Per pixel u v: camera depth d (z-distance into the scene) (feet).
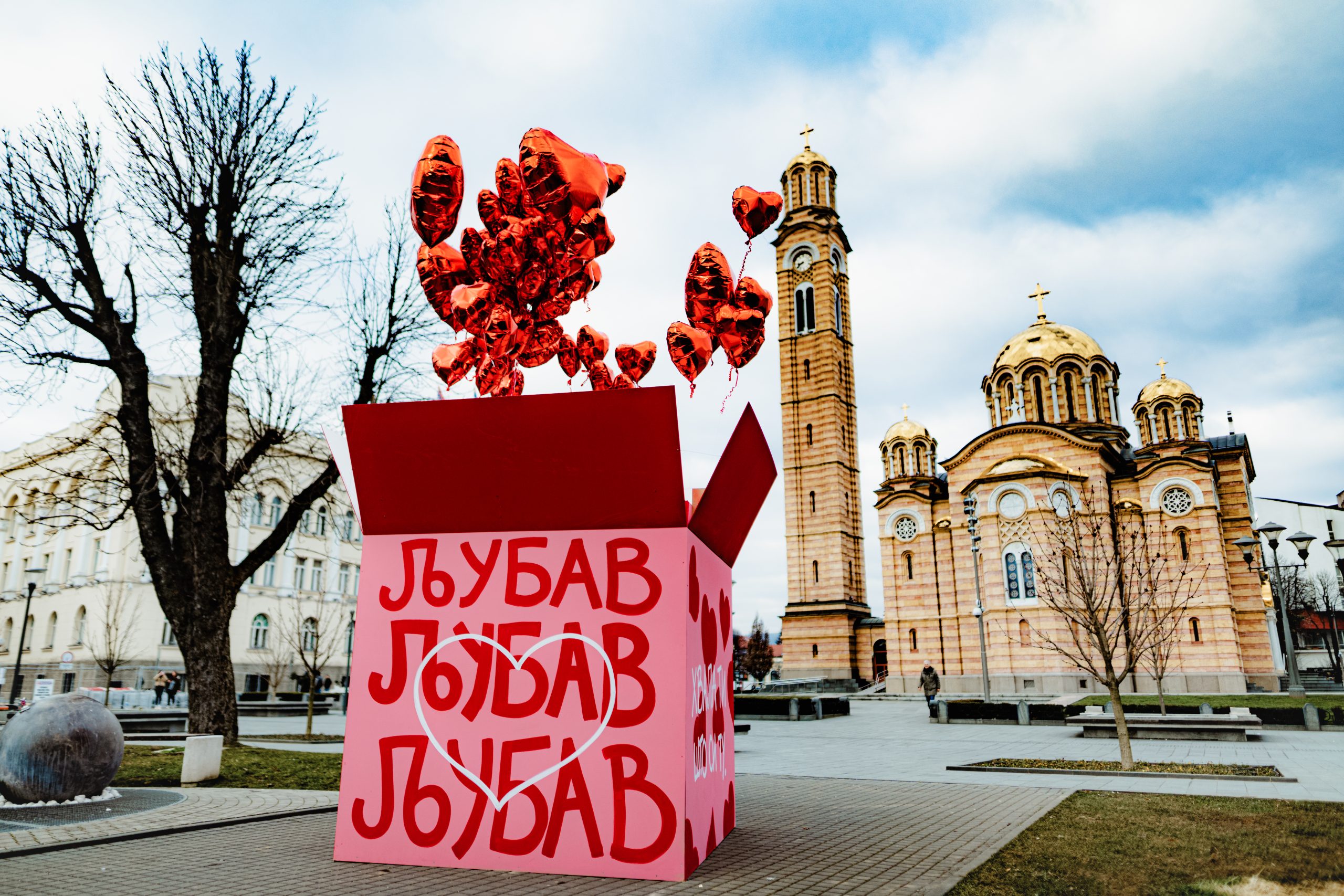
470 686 24.41
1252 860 23.29
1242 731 63.87
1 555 166.91
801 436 190.39
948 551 152.35
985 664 111.65
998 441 145.38
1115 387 163.02
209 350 56.80
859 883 21.52
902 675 153.99
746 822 30.91
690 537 24.58
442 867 23.45
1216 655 126.62
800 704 98.07
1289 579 202.49
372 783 24.53
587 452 23.77
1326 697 101.76
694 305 32.81
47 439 135.33
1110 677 46.68
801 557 184.44
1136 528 136.46
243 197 59.00
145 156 56.29
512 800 23.47
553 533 24.88
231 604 56.08
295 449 106.63
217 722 53.98
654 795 22.54
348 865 23.82
